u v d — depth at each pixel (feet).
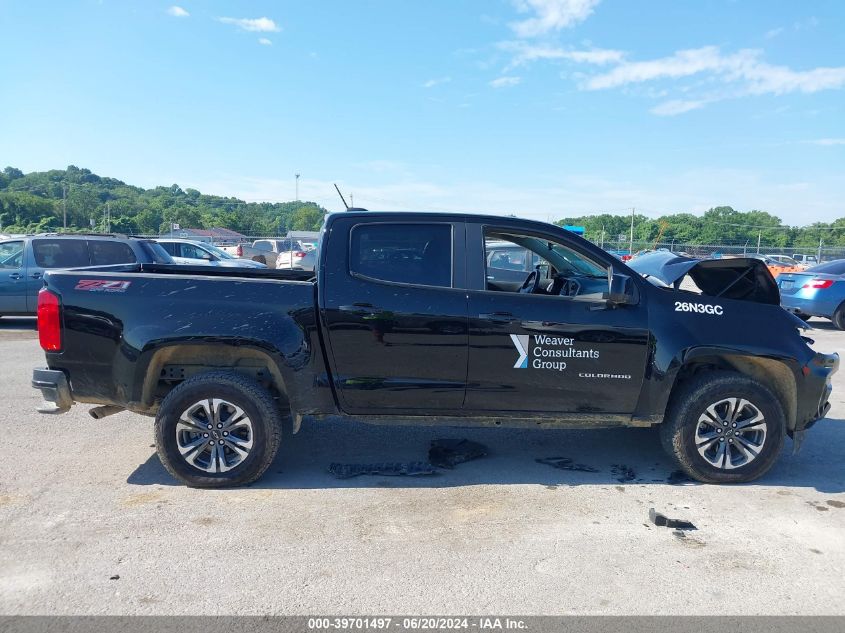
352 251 14.37
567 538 12.00
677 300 14.65
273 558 11.06
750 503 13.76
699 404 14.37
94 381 13.87
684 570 10.88
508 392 14.32
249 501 13.44
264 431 13.88
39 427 18.31
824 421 20.33
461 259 14.49
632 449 17.33
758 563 11.16
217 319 13.73
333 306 13.94
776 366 14.74
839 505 13.73
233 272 18.83
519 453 16.90
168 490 13.94
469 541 11.82
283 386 14.12
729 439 14.62
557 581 10.47
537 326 14.11
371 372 14.12
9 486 14.02
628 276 14.16
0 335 36.19
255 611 9.50
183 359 14.60
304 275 19.15
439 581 10.41
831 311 42.24
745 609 9.75
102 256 38.19
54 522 12.30
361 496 13.82
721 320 14.61
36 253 37.73
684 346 14.30
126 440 17.25
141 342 13.57
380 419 14.49
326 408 14.29
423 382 14.17
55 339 13.76
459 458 16.08
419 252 14.51
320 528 12.23
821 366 14.83
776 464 16.25
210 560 10.96
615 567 10.95
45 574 10.41
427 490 14.23
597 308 14.32
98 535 11.79
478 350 14.12
